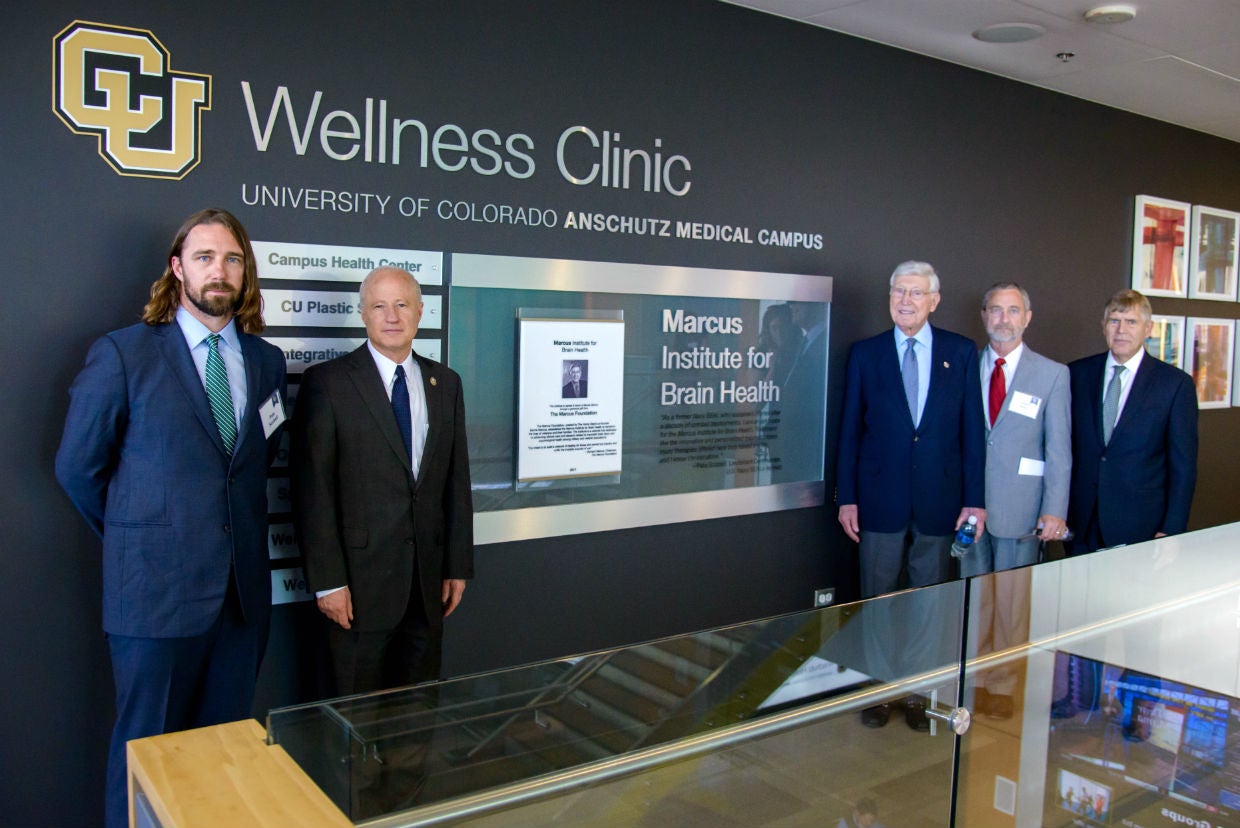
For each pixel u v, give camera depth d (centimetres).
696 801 193
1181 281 670
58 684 286
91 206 281
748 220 438
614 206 394
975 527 426
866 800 222
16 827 283
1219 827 271
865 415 441
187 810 128
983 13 427
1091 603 262
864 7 423
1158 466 443
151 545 251
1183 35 453
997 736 246
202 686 274
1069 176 586
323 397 292
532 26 365
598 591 404
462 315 357
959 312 535
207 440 259
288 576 320
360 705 154
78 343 282
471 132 353
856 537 449
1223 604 300
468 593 368
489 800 165
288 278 315
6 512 275
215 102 299
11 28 266
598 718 179
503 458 373
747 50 430
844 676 216
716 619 445
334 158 323
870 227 486
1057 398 426
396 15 332
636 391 407
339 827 126
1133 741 272
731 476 443
